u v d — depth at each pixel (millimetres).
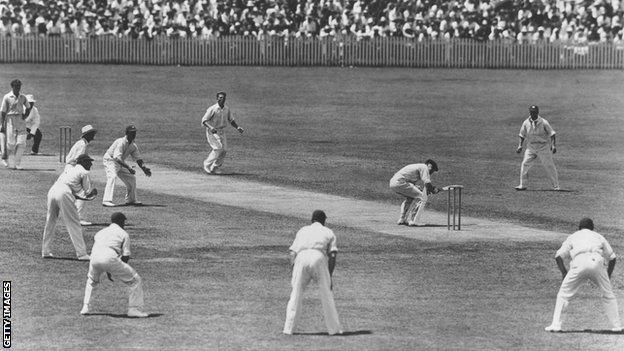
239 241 31750
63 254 29688
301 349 21734
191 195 38719
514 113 62438
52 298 25391
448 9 85812
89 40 81312
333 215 35938
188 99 64750
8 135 42312
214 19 82938
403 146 51562
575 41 84688
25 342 22000
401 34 84500
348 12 84625
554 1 87062
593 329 23844
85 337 22406
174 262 29125
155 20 82562
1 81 68562
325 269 22734
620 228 35000
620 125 58938
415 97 67875
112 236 23891
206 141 51688
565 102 66562
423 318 24453
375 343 22281
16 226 32844
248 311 24672
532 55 84750
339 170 44969
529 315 24922
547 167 41281
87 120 56375
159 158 46781
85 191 28984
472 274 28609
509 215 36719
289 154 48750
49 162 44469
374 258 30109
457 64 84625
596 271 23234
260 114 60406
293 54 83312
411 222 34594
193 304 25156
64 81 70062
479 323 24125
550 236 33406
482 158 48969
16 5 81625
